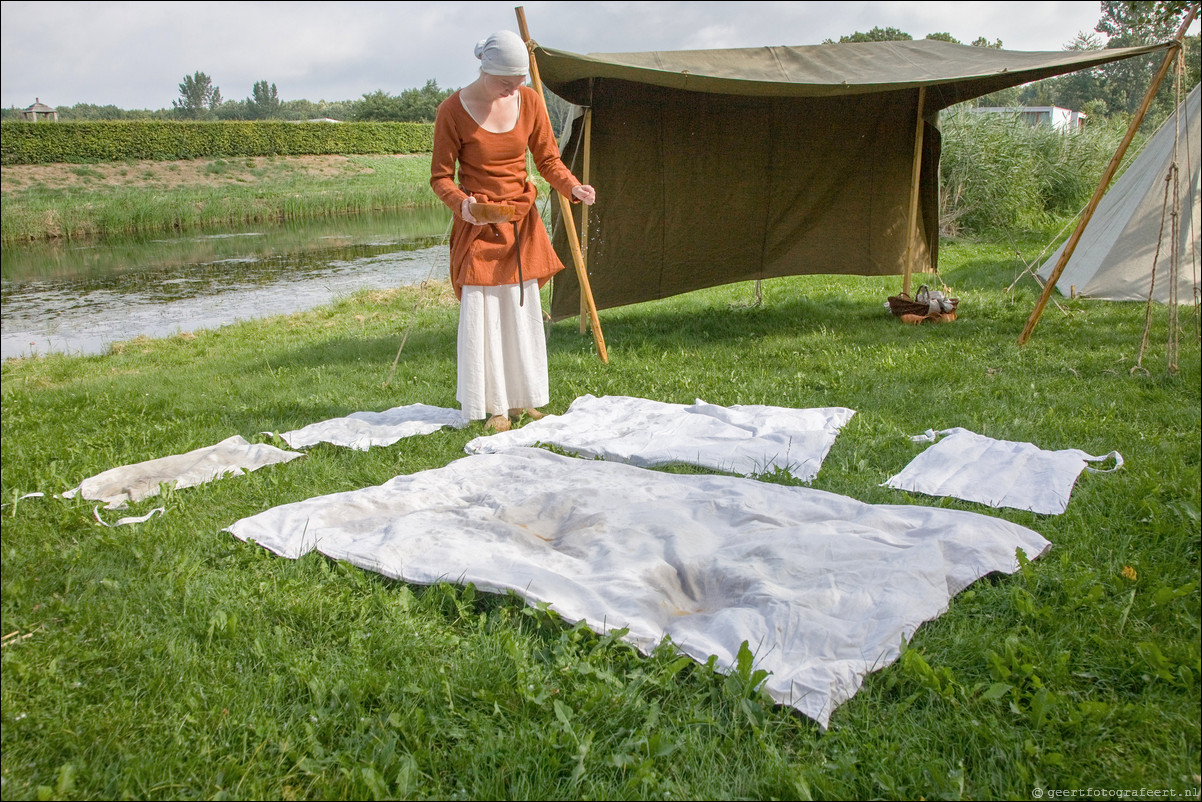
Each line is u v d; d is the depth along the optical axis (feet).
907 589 8.49
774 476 12.51
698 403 16.56
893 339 22.53
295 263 58.75
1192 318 22.77
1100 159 56.54
